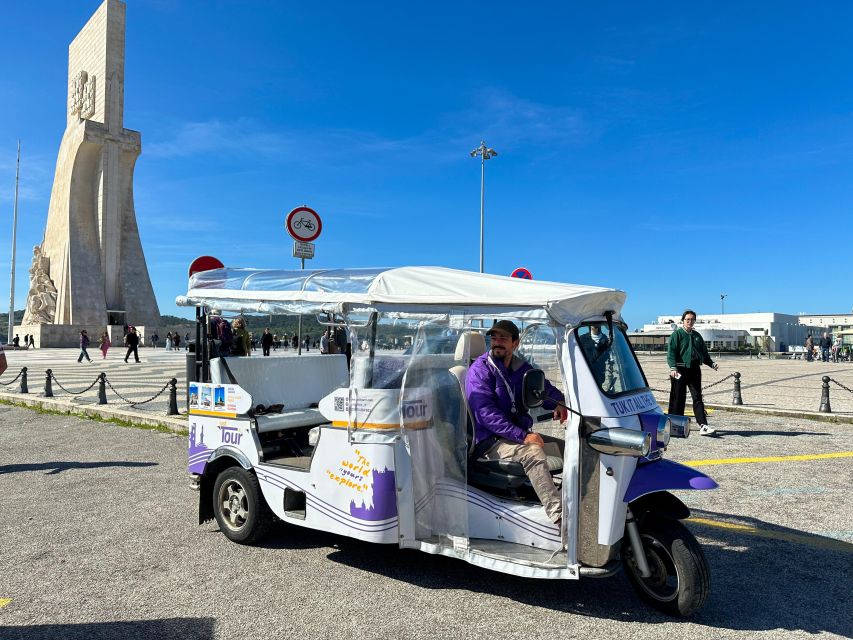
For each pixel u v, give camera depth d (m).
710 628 3.53
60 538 5.12
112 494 6.45
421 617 3.67
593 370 3.77
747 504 5.92
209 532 5.26
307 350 6.28
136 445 9.07
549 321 3.65
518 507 3.96
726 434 9.52
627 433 3.47
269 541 5.04
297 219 9.06
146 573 4.38
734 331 62.72
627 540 3.84
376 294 4.18
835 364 32.84
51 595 4.02
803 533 5.13
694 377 9.40
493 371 4.27
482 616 3.68
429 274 4.26
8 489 6.68
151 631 3.52
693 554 3.55
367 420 4.11
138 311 62.75
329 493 4.31
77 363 28.61
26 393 14.98
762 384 18.08
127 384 17.52
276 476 4.67
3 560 4.64
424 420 4.16
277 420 5.15
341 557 4.67
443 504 4.08
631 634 3.46
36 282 63.91
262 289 4.86
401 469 4.02
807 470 7.20
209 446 5.18
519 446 4.05
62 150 64.31
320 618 3.66
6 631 3.53
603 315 4.11
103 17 60.41
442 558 4.64
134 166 63.44
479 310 3.86
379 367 4.19
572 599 3.91
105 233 60.41
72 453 8.52
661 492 3.81
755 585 4.12
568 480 3.63
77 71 65.56
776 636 3.44
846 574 4.31
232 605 3.85
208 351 5.41
